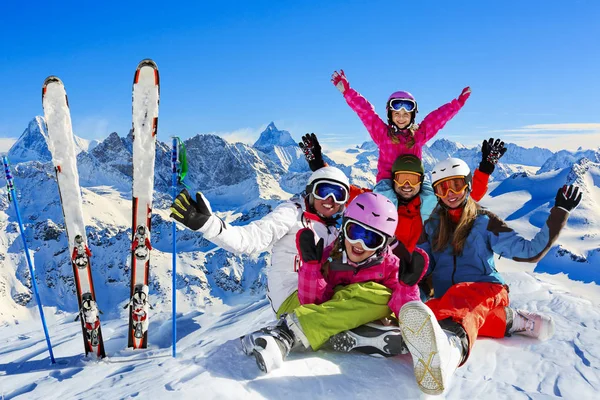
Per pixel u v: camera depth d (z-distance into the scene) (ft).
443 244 15.37
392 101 21.20
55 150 15.31
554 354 13.12
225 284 538.06
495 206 566.36
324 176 14.46
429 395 10.66
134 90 15.64
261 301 26.43
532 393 10.88
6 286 529.86
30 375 13.46
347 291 12.37
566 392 10.98
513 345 13.93
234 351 11.75
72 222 15.21
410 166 18.34
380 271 12.92
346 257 13.16
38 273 566.36
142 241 15.76
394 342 11.93
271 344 10.80
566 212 13.11
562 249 423.64
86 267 15.29
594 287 358.23
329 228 15.01
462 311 12.53
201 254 577.43
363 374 11.21
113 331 21.39
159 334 20.06
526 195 588.09
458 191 14.88
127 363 14.02
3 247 593.83
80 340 19.54
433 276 15.72
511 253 14.30
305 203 14.93
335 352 12.22
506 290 14.57
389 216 12.41
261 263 569.23
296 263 14.10
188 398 9.37
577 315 16.84
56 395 11.21
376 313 12.17
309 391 10.23
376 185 19.76
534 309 17.97
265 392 9.99
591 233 471.62
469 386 11.25
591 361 12.57
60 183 15.31
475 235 14.99
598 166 628.28
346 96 22.72
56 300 531.09
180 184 12.61
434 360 10.30
